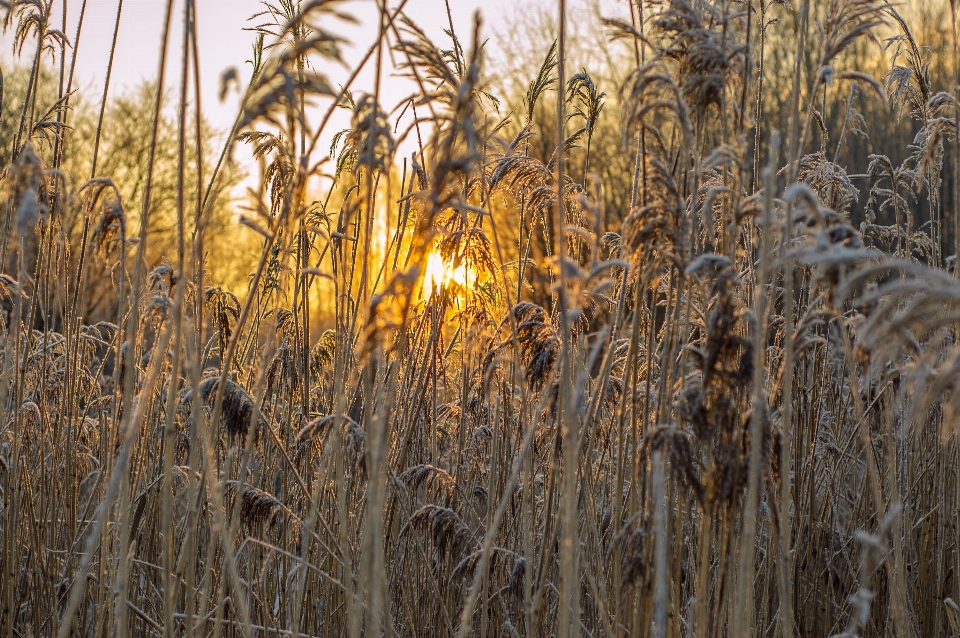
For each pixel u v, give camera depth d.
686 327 2.39
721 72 2.11
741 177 2.17
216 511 2.27
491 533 2.20
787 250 2.13
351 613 2.31
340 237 2.44
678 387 2.30
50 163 3.41
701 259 2.00
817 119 3.39
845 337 2.24
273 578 3.57
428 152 2.04
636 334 2.26
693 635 2.50
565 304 2.10
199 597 3.30
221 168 2.38
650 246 2.16
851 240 2.09
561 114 2.07
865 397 3.38
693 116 2.28
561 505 2.45
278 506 2.92
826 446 3.42
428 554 3.27
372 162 2.03
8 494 3.01
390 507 3.23
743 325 2.65
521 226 3.15
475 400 3.70
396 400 3.21
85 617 3.18
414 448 3.54
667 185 2.06
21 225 1.97
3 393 2.78
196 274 2.56
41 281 3.34
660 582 1.94
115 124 15.28
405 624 3.34
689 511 2.60
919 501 3.45
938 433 3.26
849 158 12.58
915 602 3.43
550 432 2.72
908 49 3.48
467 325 3.25
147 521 3.50
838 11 2.23
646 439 2.11
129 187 15.02
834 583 3.69
